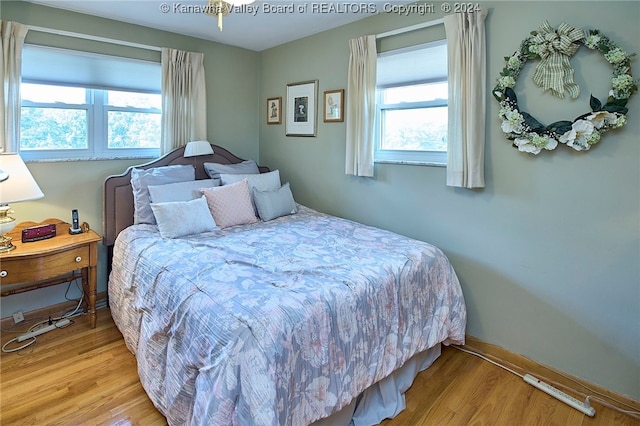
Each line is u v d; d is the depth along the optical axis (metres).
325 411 1.48
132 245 2.34
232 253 2.07
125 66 2.95
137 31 2.98
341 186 3.16
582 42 1.86
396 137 2.81
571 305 2.04
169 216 2.43
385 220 2.87
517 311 2.24
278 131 3.68
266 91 3.77
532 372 2.19
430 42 2.47
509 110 2.09
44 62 2.60
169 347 1.64
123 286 2.27
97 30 2.79
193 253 2.06
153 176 2.79
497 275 2.30
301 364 1.41
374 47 2.71
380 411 1.80
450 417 1.82
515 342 2.27
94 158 2.87
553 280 2.09
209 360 1.36
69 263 2.40
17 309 2.62
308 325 1.44
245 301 1.48
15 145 2.45
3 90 2.37
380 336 1.75
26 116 2.59
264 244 2.27
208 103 3.47
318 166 3.34
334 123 3.16
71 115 2.78
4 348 2.31
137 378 2.04
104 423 1.71
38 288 2.62
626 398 1.90
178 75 3.15
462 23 2.22
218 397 1.26
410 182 2.69
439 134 2.57
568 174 1.99
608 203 1.88
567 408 1.90
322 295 1.56
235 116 3.68
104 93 2.92
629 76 1.73
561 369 2.10
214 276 1.74
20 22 2.47
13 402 1.83
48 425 1.69
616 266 1.88
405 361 1.89
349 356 1.59
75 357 2.23
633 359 1.87
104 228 2.81
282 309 1.43
